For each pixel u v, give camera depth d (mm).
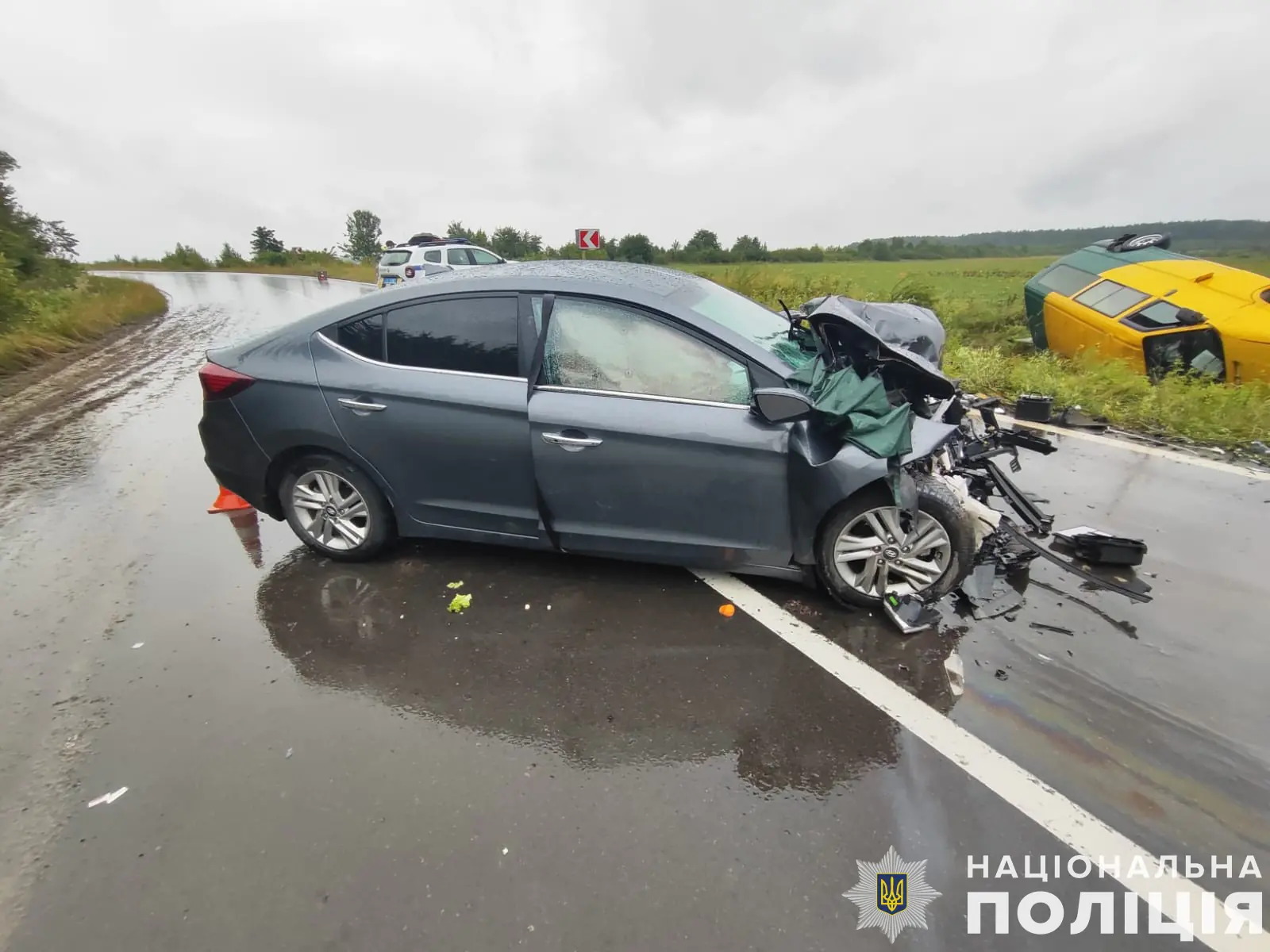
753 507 3164
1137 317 8336
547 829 2188
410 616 3367
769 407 2789
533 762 2467
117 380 9250
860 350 3342
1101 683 2818
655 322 3178
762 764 2445
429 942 1840
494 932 1864
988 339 11711
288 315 16625
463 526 3637
